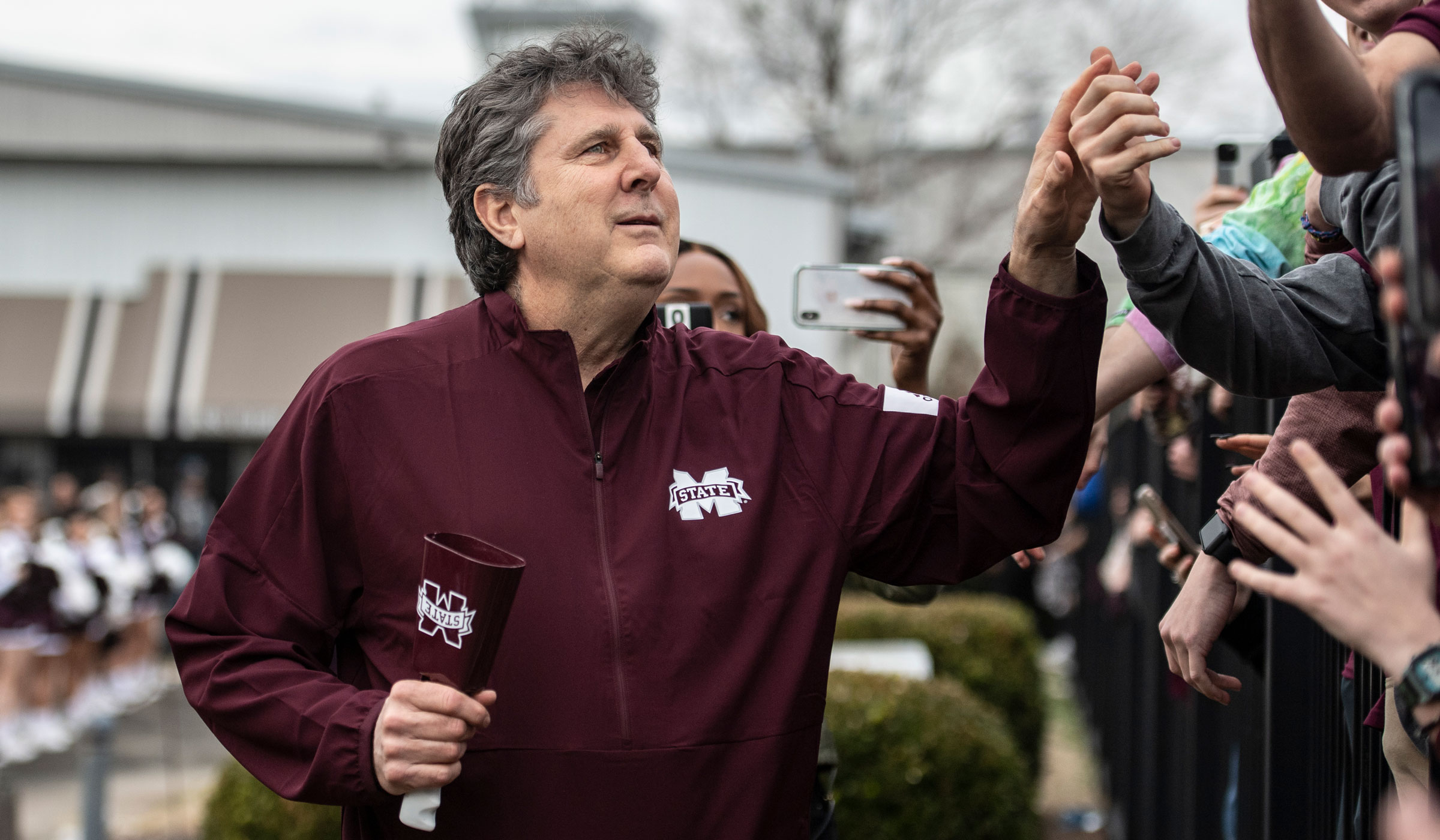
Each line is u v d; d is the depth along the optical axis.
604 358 1.87
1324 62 1.25
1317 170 1.38
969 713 4.34
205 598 1.77
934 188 21.56
